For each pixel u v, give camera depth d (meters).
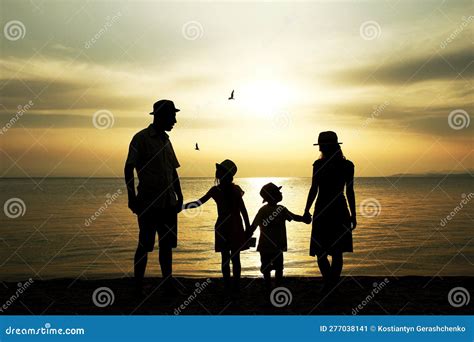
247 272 14.05
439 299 5.56
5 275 14.30
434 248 19.44
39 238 23.14
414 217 33.00
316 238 5.71
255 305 5.36
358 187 96.25
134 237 23.23
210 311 5.05
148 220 5.55
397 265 15.73
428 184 111.06
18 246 20.62
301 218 6.00
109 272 14.48
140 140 5.56
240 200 6.07
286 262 15.80
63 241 22.02
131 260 16.81
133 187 5.50
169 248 5.71
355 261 16.56
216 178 6.07
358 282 6.71
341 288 6.29
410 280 6.83
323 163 5.71
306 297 5.79
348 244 5.68
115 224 29.41
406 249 19.19
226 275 5.91
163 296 5.75
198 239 21.91
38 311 5.13
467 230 25.45
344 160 5.75
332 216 5.65
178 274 13.31
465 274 14.12
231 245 5.95
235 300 5.65
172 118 5.69
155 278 7.18
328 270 5.68
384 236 23.31
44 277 13.86
